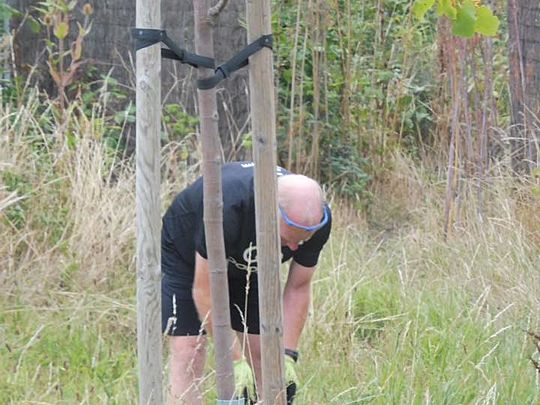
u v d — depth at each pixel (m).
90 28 12.76
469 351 9.36
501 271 11.18
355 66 14.98
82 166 11.42
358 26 15.30
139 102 4.89
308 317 9.88
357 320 10.66
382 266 12.29
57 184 11.40
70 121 12.30
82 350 9.33
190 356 7.85
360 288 11.09
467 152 13.09
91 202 11.12
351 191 14.44
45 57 13.33
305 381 8.79
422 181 14.77
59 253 10.82
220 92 13.07
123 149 13.06
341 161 14.53
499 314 9.86
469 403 8.35
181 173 12.11
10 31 13.39
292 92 13.74
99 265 10.80
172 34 12.80
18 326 9.76
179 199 7.73
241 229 7.23
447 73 14.28
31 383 8.47
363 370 9.19
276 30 14.38
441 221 13.28
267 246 5.10
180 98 13.05
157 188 4.94
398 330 10.09
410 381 8.53
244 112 13.17
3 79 12.69
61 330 9.76
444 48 13.74
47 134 12.05
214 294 5.66
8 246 10.60
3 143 11.25
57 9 12.11
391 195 14.87
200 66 5.25
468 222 12.53
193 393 7.72
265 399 5.28
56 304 10.34
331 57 14.77
